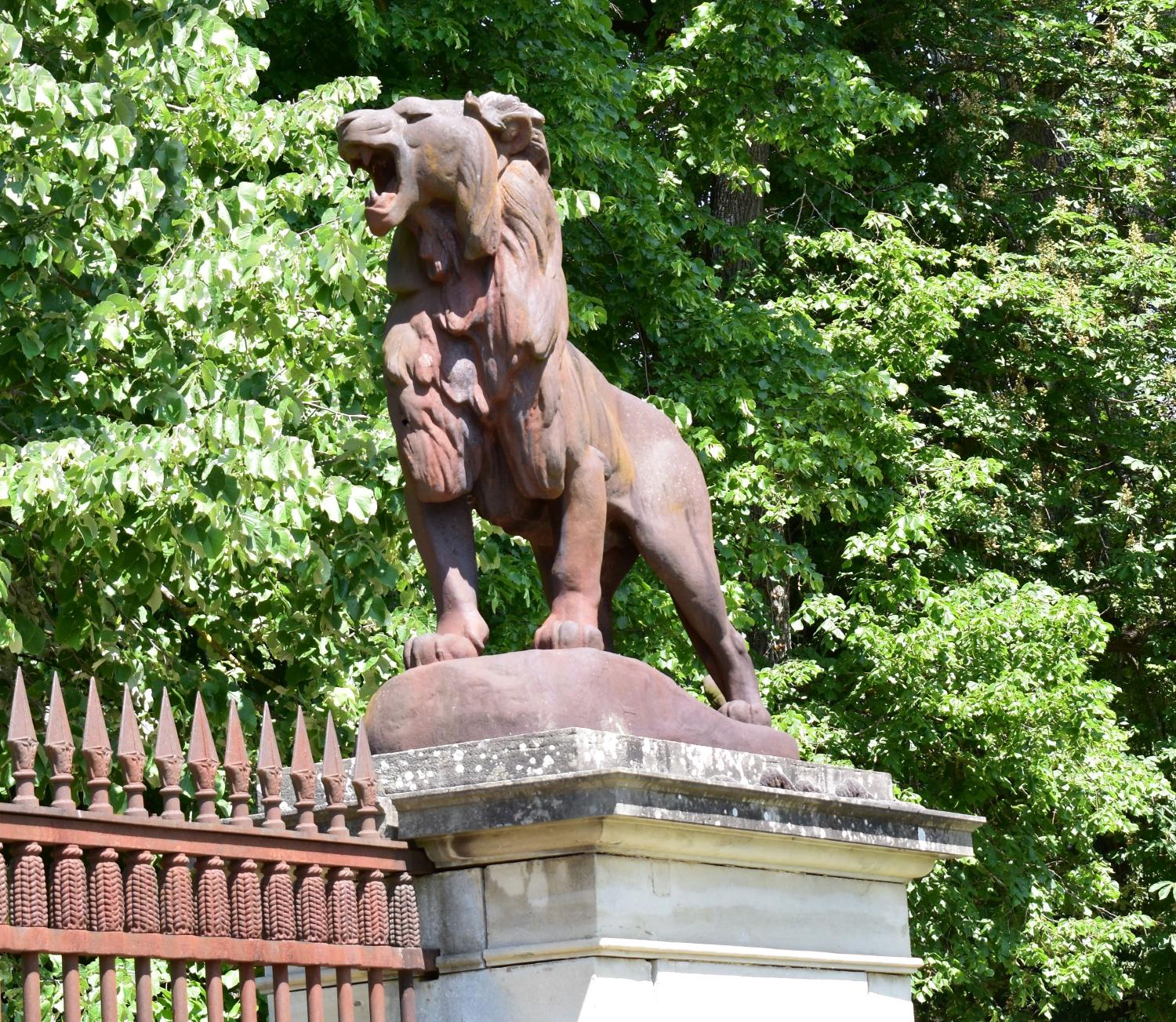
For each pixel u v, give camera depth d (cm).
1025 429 2388
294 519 1002
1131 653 2611
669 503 696
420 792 583
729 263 2278
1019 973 2077
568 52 1839
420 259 630
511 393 623
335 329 1145
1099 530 2484
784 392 2006
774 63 2064
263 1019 1017
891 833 714
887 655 2011
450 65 1897
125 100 1058
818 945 680
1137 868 2455
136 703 1130
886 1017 717
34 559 1158
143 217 1102
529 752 579
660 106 2159
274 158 1187
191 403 1060
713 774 632
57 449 970
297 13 1766
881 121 2141
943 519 2197
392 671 1193
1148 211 2727
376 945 561
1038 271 2442
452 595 631
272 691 1266
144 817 485
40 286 1070
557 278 637
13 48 972
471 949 584
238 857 512
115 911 472
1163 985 2541
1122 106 2664
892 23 2567
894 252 2184
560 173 1877
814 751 1989
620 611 1731
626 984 579
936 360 2184
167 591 1186
